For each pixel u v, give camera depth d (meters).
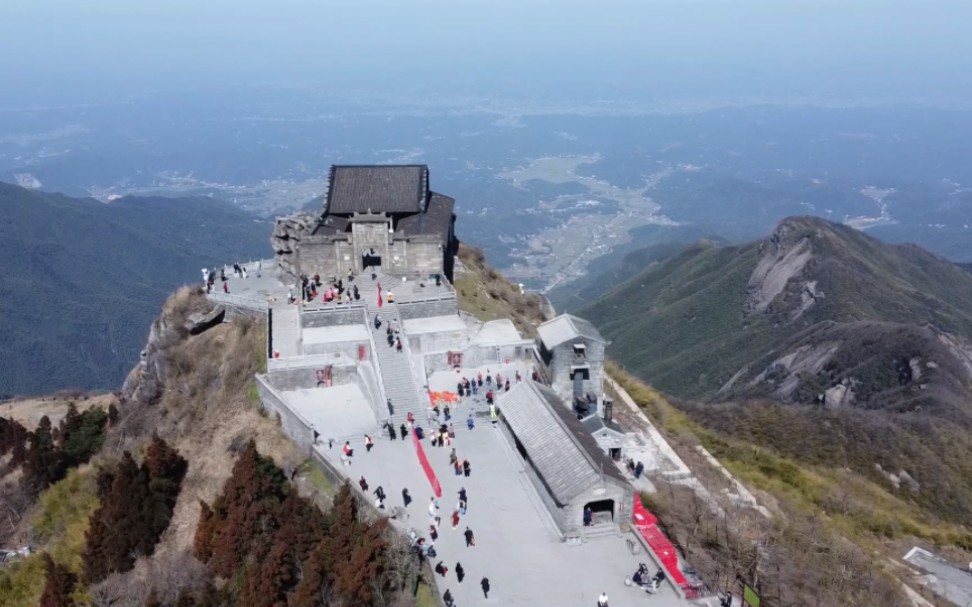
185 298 96.00
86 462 85.50
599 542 53.53
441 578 49.28
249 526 57.66
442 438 65.06
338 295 88.31
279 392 73.81
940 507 94.31
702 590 49.16
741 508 70.56
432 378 76.88
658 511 64.00
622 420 83.81
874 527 80.62
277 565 51.34
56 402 122.88
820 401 148.75
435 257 95.50
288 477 64.12
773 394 161.38
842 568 62.88
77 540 71.69
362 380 73.94
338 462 62.28
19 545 75.31
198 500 68.06
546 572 50.12
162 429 81.00
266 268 104.00
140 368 97.12
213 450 72.06
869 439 102.75
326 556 50.69
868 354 151.88
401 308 83.81
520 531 54.25
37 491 82.38
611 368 101.88
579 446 56.59
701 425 98.56
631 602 47.56
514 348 80.31
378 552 49.53
